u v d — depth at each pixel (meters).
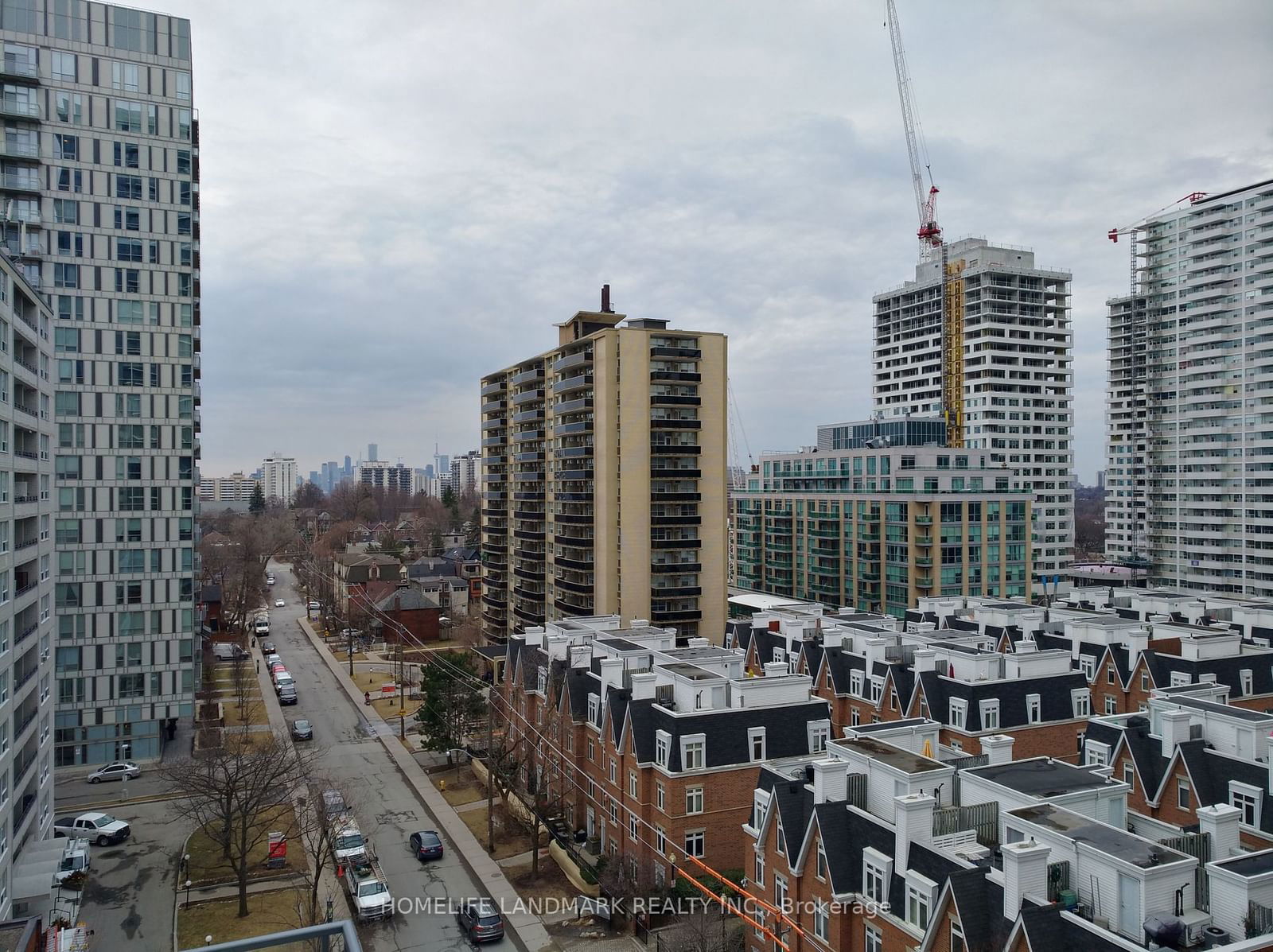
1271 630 81.00
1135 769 49.25
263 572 183.25
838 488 153.38
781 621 88.56
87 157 87.88
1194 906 30.44
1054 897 31.52
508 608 141.25
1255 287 167.50
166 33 91.44
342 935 13.36
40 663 60.25
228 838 56.53
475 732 84.88
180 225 91.19
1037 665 65.81
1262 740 46.75
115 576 87.06
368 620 149.25
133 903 55.84
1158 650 73.56
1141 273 190.50
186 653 89.06
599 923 53.28
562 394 121.06
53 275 86.00
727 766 54.88
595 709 64.69
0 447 50.50
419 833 63.75
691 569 109.69
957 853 35.38
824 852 39.50
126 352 88.44
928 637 77.56
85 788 78.81
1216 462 173.88
